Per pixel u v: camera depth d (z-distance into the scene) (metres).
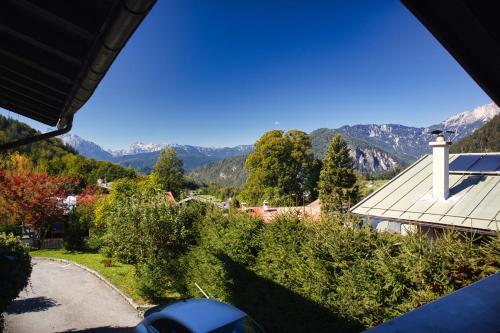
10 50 3.09
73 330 11.41
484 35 1.52
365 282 7.70
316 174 51.28
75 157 87.00
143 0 1.80
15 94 4.98
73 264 22.70
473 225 10.98
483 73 1.80
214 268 12.27
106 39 2.33
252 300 10.86
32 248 31.20
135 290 14.87
